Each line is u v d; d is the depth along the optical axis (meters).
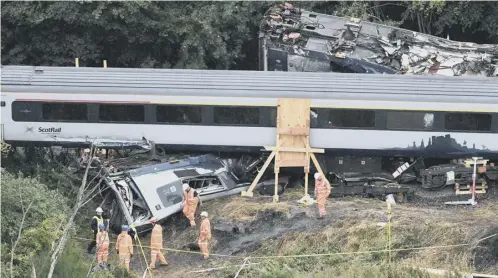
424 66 63.00
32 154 57.66
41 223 42.28
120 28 68.75
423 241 47.06
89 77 56.16
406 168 56.56
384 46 64.56
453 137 55.22
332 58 64.00
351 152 56.00
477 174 55.06
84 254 48.91
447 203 54.09
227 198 54.94
